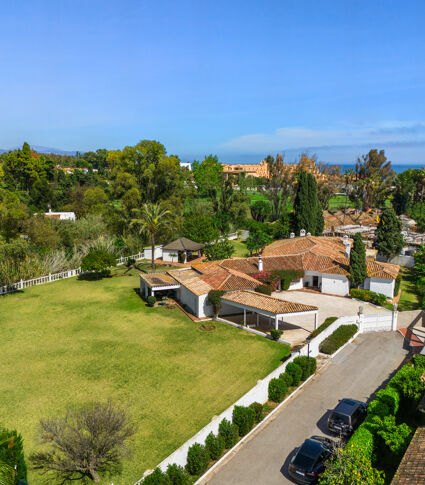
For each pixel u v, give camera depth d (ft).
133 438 62.64
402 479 42.22
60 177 460.96
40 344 99.60
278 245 184.44
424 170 383.04
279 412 71.36
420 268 167.84
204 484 53.78
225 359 91.15
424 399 62.64
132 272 177.06
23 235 183.21
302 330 108.58
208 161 627.87
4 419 68.28
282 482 54.03
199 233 215.31
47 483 53.26
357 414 66.13
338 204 453.58
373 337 107.14
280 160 312.91
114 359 91.45
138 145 274.57
